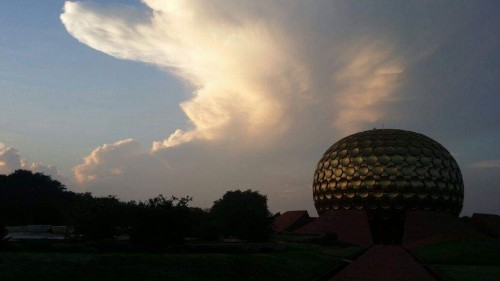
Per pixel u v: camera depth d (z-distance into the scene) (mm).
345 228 55375
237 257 22219
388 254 37406
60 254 19703
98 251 24109
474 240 42781
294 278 21172
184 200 27719
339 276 22531
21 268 15914
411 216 54781
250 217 36312
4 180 90562
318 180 62438
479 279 21375
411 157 56750
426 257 33375
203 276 18203
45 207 59531
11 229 49000
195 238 37594
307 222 69500
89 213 31516
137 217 25875
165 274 17500
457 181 59062
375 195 55875
